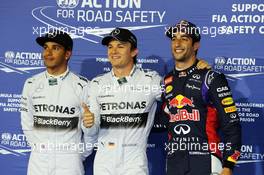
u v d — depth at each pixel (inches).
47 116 280.4
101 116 275.0
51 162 278.4
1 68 318.7
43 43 288.2
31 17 316.8
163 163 309.0
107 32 311.9
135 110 270.1
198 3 302.5
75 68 315.0
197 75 257.3
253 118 301.1
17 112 319.0
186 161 258.1
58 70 284.0
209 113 257.6
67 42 282.8
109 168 268.7
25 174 319.0
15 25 317.7
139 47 309.0
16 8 317.4
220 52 302.2
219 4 300.8
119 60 273.1
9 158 319.6
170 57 306.7
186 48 258.5
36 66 317.4
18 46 317.7
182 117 258.8
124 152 268.1
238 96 301.9
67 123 280.4
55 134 279.7
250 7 297.9
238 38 300.4
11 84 318.3
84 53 313.9
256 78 299.7
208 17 302.0
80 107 283.0
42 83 284.0
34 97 282.8
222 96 250.8
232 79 302.0
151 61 308.5
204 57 303.7
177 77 263.0
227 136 251.4
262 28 297.4
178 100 259.8
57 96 280.8
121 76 275.6
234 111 251.4
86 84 284.7
